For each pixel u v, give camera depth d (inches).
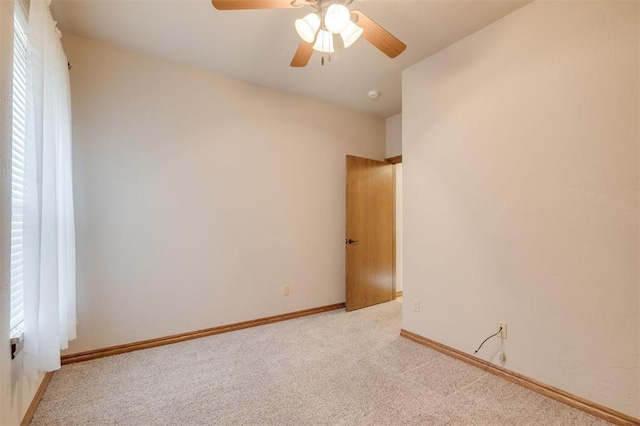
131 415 65.6
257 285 122.7
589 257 67.9
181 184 106.7
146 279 100.3
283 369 85.7
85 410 67.1
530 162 77.5
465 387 77.0
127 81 98.2
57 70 68.8
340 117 148.7
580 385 68.8
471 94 90.8
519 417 65.4
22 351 56.6
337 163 147.6
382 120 165.9
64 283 71.9
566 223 71.4
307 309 136.6
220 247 114.3
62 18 82.6
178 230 106.0
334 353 96.3
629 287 62.9
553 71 73.5
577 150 69.7
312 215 138.6
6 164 47.2
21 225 63.2
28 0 61.9
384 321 127.6
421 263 105.4
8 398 50.2
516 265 80.0
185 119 108.0
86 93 92.1
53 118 63.0
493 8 79.4
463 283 92.4
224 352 96.5
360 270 147.6
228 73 114.7
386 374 83.1
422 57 103.8
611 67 65.1
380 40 69.3
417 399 71.6
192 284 108.3
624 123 63.5
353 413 66.3
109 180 94.9
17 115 62.4
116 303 95.4
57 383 77.5
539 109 75.9
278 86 126.2
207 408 68.0
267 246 125.5
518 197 79.8
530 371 76.9
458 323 93.5
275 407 68.4
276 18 83.1
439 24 86.0
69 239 77.4
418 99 107.0
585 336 68.4
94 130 93.0
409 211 110.0
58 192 70.5
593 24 67.5
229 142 117.0
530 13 77.5
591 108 67.7
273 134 127.9
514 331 80.2
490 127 85.9
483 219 87.5
